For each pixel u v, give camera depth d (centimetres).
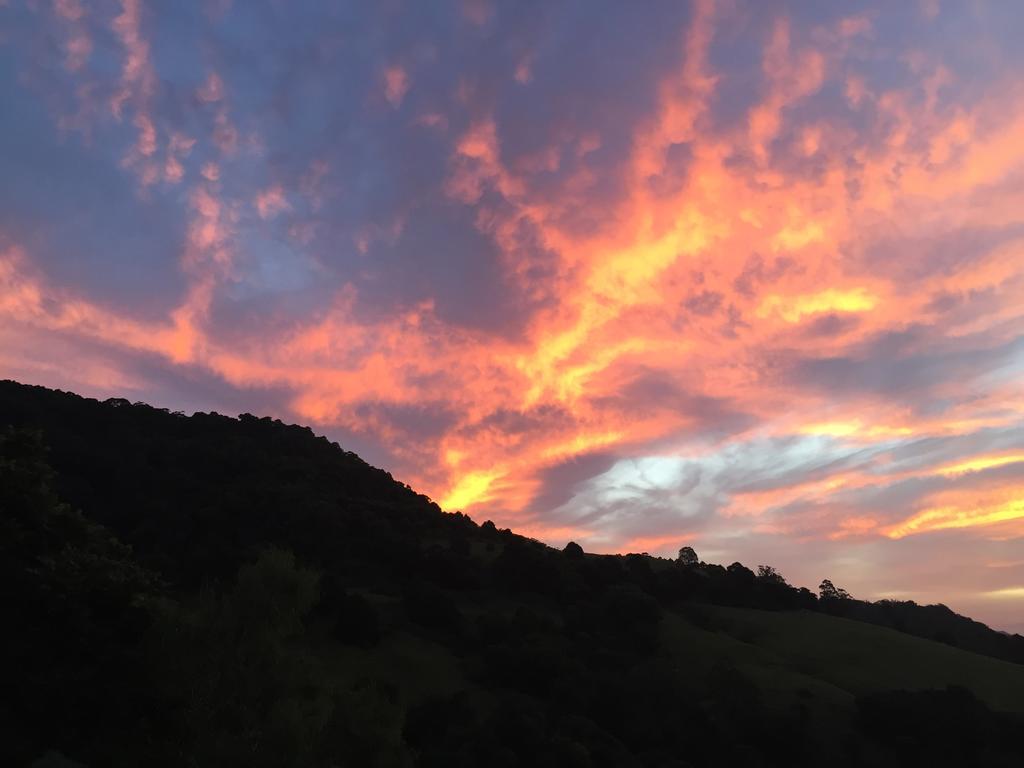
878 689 6894
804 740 5753
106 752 1577
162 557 6681
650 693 6350
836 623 9138
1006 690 6869
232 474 10394
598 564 10500
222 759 1570
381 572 8838
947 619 12200
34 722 1580
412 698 5716
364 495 11700
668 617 9006
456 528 11731
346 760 1869
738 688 6362
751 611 9769
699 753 5625
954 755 5519
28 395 11050
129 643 1859
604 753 5072
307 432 13638
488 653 6650
